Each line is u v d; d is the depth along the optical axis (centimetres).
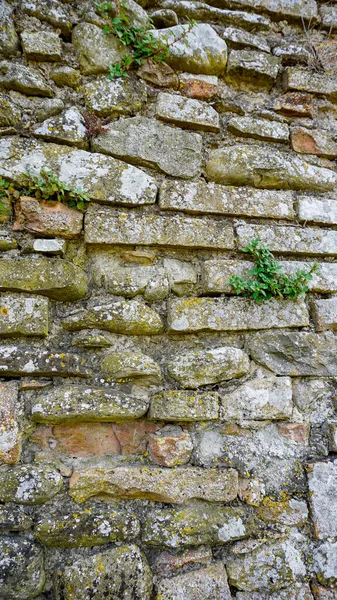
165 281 163
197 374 157
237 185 181
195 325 160
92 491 141
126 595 134
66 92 169
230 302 166
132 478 143
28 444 144
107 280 160
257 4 198
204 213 172
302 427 163
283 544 150
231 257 173
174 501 145
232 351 161
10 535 133
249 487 152
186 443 151
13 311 147
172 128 177
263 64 191
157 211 168
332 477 157
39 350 147
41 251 153
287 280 169
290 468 158
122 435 151
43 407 141
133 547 139
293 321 170
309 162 191
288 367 166
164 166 171
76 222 158
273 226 179
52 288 150
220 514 147
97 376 151
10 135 159
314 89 197
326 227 188
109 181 163
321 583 149
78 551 137
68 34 175
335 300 178
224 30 190
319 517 153
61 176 159
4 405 141
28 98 164
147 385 155
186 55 181
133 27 174
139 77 178
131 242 160
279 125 191
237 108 188
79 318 153
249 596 144
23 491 135
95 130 166
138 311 157
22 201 153
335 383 171
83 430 149
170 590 138
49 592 133
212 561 145
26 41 164
